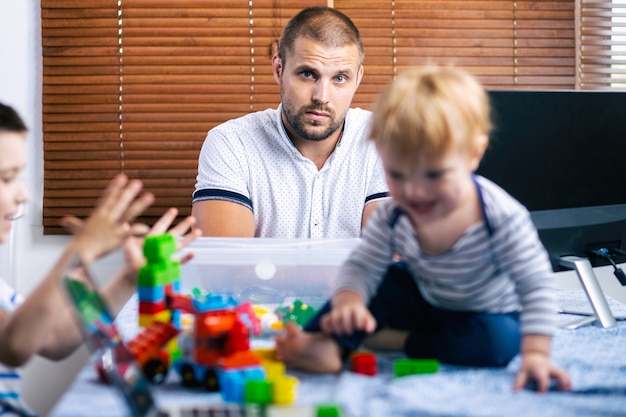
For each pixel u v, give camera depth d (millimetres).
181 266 1313
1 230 1201
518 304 1145
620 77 2592
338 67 1890
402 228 1088
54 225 2494
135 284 1167
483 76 2537
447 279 1079
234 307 1196
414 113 974
